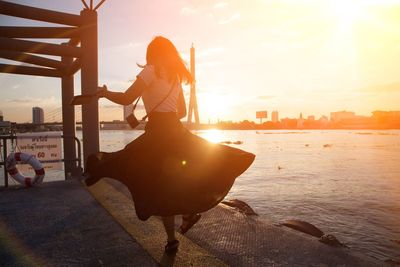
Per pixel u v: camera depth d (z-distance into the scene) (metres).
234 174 2.54
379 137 191.50
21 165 6.33
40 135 7.04
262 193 25.47
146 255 2.84
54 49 6.61
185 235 3.30
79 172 7.11
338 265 2.58
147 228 3.56
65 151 8.34
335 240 3.25
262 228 3.53
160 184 2.43
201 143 2.58
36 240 3.26
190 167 2.47
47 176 24.73
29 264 2.70
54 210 4.39
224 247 2.98
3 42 6.13
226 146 2.63
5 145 6.35
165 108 2.52
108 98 2.39
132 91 2.39
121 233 3.44
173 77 2.55
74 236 3.37
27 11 6.27
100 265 2.67
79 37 7.05
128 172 2.45
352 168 43.28
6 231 3.54
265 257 2.75
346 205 20.80
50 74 8.34
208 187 2.48
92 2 6.94
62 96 8.51
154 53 2.57
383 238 13.79
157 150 2.45
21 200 5.03
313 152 75.31
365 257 2.77
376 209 19.64
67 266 2.66
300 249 2.92
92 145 7.05
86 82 6.96
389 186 28.67
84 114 7.06
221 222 3.72
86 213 4.22
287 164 49.03
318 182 31.42
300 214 18.42
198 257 2.75
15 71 7.90
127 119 2.65
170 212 2.42
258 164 49.22
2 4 6.00
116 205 4.53
